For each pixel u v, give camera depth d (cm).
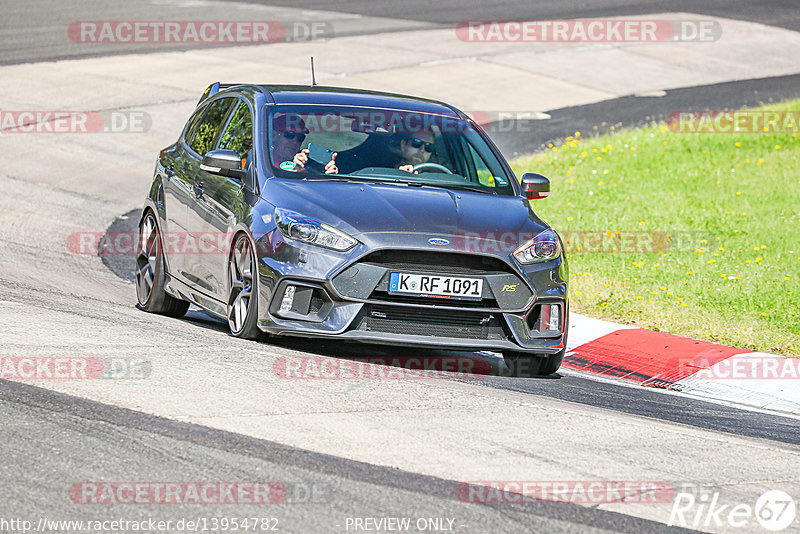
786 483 1805
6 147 5253
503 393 2266
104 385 1988
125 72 7106
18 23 8494
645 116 6750
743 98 7338
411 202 2466
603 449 1898
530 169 5425
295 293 2336
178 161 2955
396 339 2309
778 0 11212
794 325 3131
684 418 2280
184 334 2495
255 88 2897
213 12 9519
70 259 3578
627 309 3244
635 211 4662
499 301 2380
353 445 1775
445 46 8556
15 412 1811
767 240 4169
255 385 2069
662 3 10756
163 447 1697
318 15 9681
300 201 2417
